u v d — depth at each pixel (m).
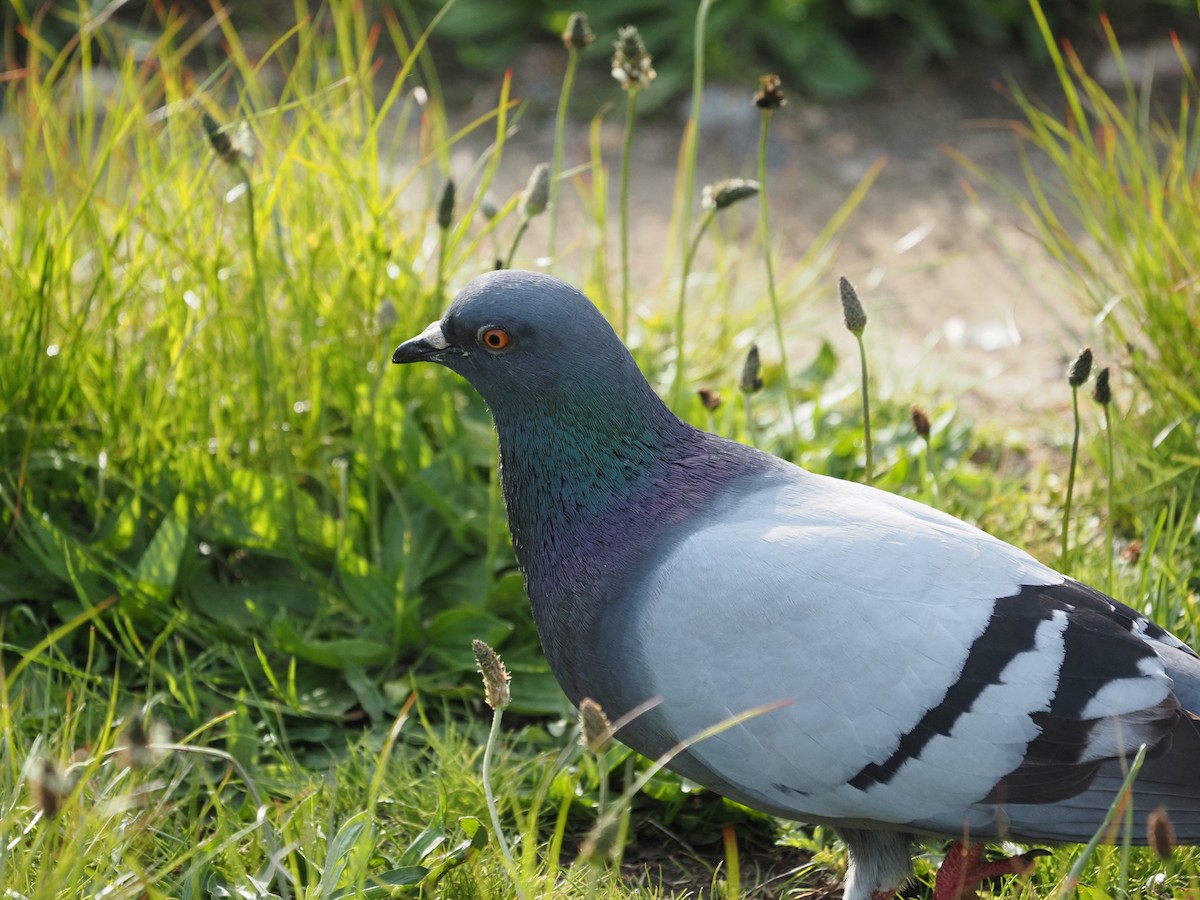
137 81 10.97
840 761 5.59
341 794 7.07
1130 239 10.36
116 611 7.94
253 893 5.92
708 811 7.25
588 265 12.14
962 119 15.23
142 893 5.93
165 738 6.65
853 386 10.49
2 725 6.62
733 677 5.64
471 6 16.00
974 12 16.09
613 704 6.08
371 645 8.02
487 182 9.41
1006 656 5.48
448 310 6.41
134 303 9.04
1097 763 5.41
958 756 5.47
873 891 6.24
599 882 6.31
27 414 8.55
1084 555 8.48
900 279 12.75
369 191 9.64
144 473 8.70
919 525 5.92
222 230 8.98
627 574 6.00
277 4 15.94
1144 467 9.09
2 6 14.57
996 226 13.41
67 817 6.00
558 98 15.38
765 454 6.47
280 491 8.60
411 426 8.87
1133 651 5.55
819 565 5.64
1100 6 15.76
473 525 8.66
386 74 15.74
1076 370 6.98
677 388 9.08
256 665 8.01
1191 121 14.24
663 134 15.05
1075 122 14.72
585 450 6.14
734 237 11.99
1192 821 5.33
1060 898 5.26
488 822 6.91
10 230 9.31
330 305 9.32
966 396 11.06
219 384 8.95
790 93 15.62
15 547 8.36
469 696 7.97
